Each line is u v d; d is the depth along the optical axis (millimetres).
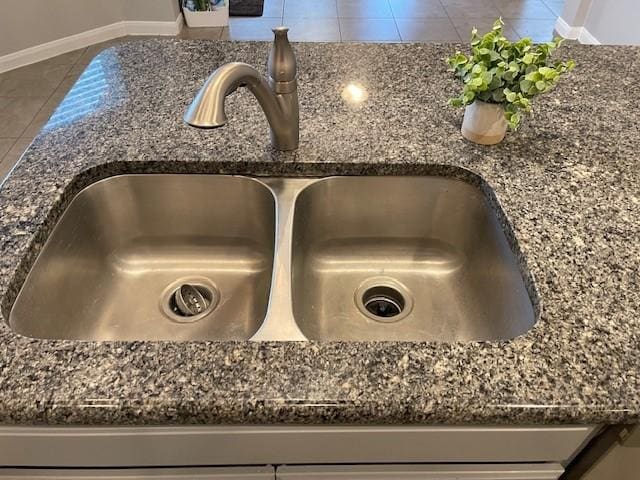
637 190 924
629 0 3180
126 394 611
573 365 650
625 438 686
